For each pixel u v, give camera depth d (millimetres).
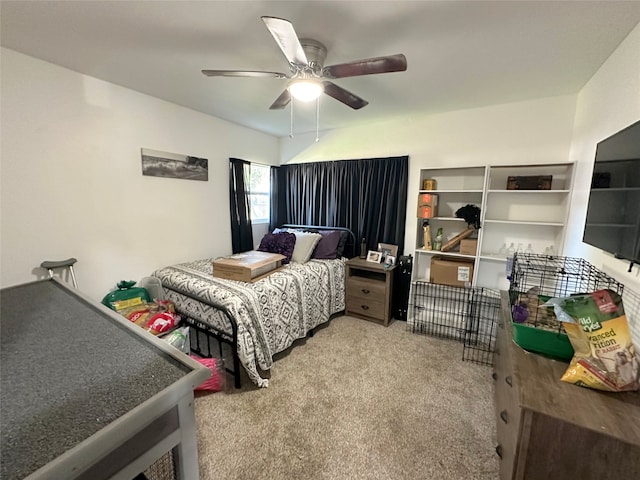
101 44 1789
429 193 2877
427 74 2105
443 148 3029
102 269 2455
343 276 3301
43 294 1197
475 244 2721
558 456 993
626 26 1468
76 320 957
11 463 431
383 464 1454
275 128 3760
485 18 1458
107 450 485
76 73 2182
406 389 2021
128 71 2168
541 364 1249
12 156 1935
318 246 3375
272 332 2281
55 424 511
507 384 1370
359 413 1791
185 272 2666
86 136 2277
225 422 1708
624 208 1300
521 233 2730
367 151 3521
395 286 3211
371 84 2291
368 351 2531
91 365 699
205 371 668
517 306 1553
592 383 1073
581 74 2029
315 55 1690
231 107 2961
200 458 1471
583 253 1975
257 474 1396
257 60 1979
